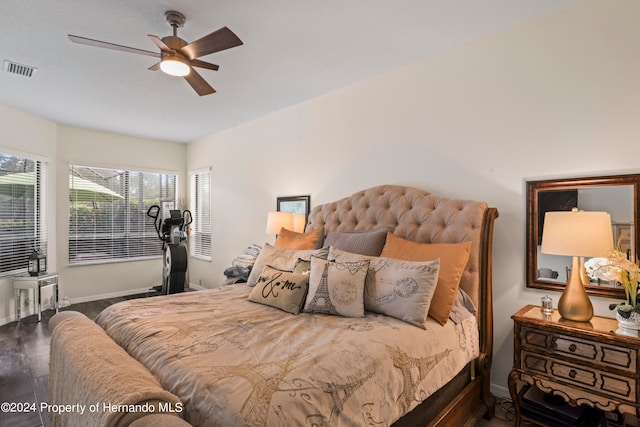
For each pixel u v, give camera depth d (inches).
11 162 164.4
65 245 193.8
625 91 79.0
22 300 171.2
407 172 117.7
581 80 84.7
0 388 101.6
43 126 180.2
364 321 75.0
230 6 85.0
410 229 106.8
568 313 74.6
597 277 72.7
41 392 99.4
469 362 83.4
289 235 131.9
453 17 90.6
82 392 50.8
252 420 41.0
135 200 224.7
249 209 185.9
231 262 199.0
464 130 104.6
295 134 159.5
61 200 191.8
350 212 125.0
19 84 133.3
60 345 66.3
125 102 154.8
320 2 83.7
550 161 89.0
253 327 71.4
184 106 161.2
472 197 102.5
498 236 97.3
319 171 147.9
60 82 131.4
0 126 156.1
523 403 80.0
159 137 225.1
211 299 96.7
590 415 75.9
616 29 80.3
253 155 183.2
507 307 95.3
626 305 67.4
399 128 120.3
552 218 76.5
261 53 109.4
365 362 55.2
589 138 83.4
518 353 78.0
